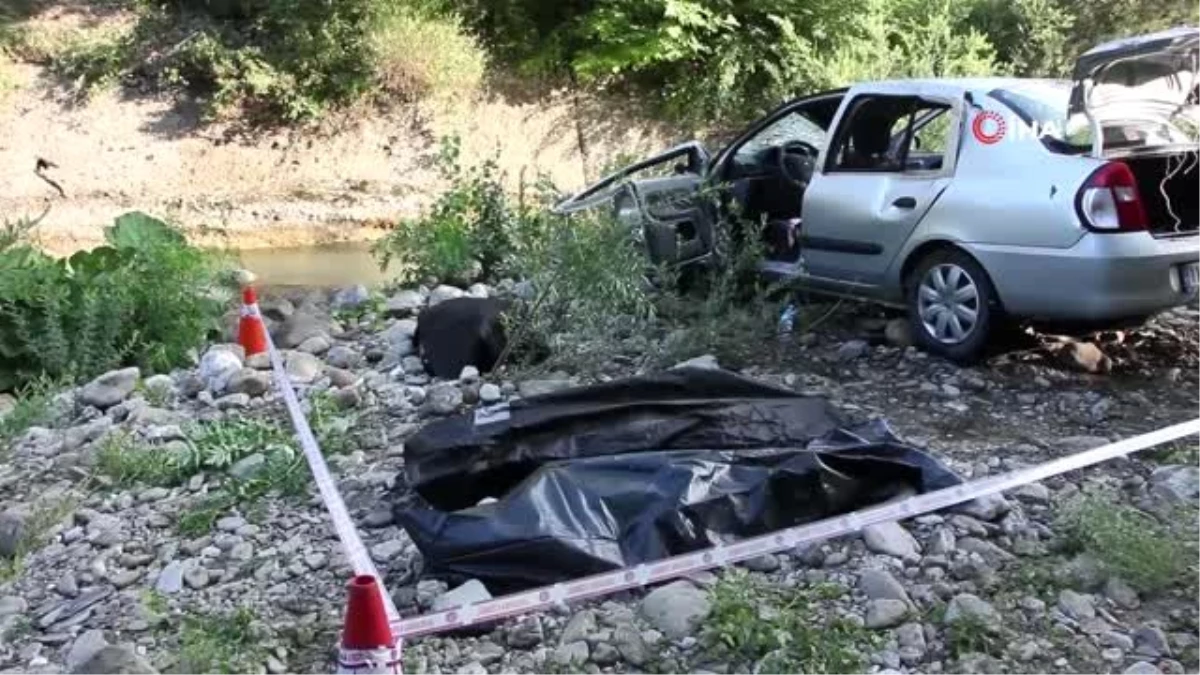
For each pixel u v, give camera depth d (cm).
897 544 446
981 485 479
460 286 1001
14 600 480
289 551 493
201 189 1686
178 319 927
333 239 1625
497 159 1538
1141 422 599
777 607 414
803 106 823
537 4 1866
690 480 452
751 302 781
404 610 431
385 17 1766
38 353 878
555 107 1850
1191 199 646
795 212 820
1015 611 411
